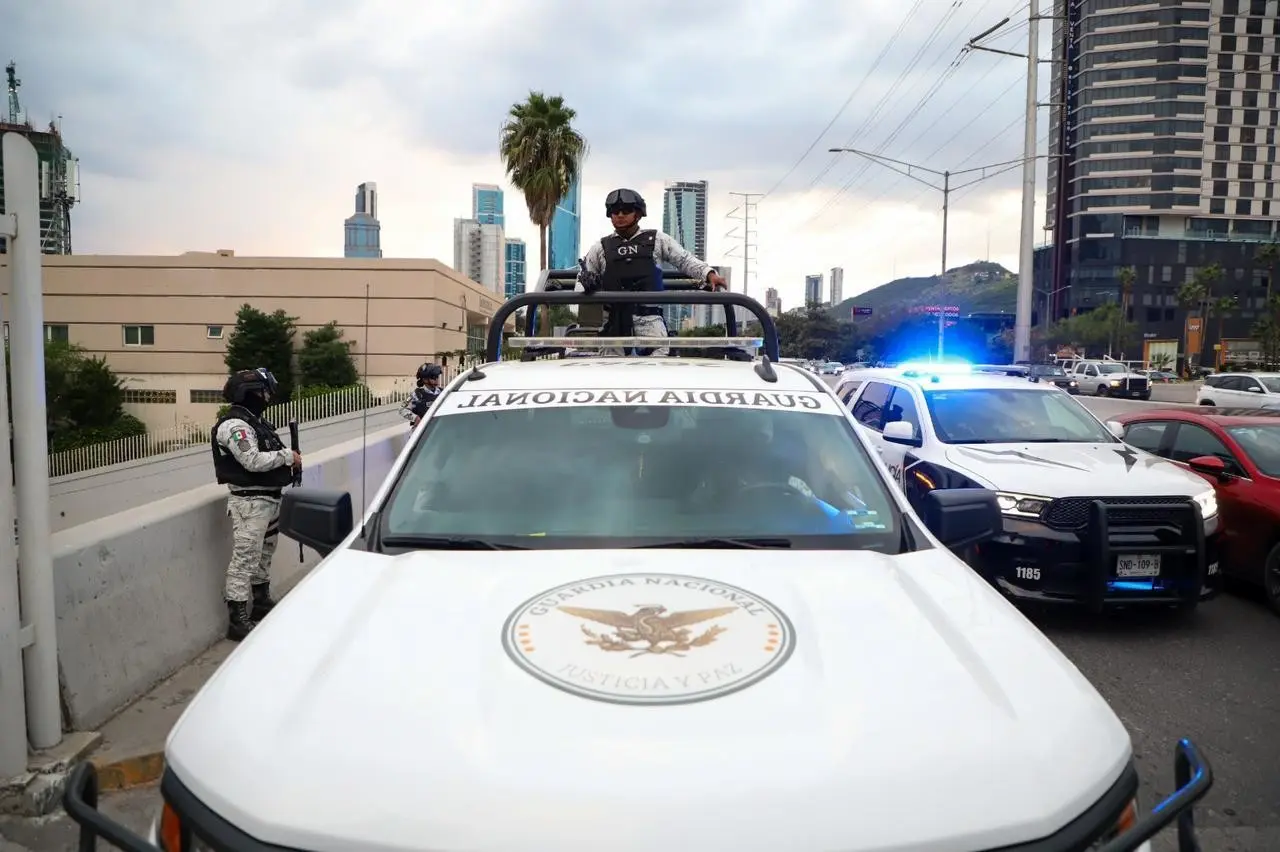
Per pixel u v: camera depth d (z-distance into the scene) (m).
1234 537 6.95
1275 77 135.12
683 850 1.47
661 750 1.62
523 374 3.54
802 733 1.68
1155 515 6.02
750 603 2.19
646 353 5.10
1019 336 27.41
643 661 1.91
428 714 1.73
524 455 3.02
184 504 5.20
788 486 2.92
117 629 4.36
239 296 49.97
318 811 1.54
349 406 27.95
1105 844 1.66
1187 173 134.12
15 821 3.40
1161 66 133.50
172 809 1.67
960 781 1.61
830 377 23.41
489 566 2.44
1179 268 135.88
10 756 3.49
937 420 7.78
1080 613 6.66
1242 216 136.88
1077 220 139.50
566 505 2.82
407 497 2.87
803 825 1.51
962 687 1.87
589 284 5.47
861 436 3.20
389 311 47.81
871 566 2.48
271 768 1.63
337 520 2.87
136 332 50.97
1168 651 5.83
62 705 3.93
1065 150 142.75
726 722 1.70
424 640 2.00
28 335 3.55
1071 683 1.97
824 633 2.05
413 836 1.50
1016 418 7.83
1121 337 115.19
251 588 5.71
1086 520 6.00
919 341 103.75
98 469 28.55
